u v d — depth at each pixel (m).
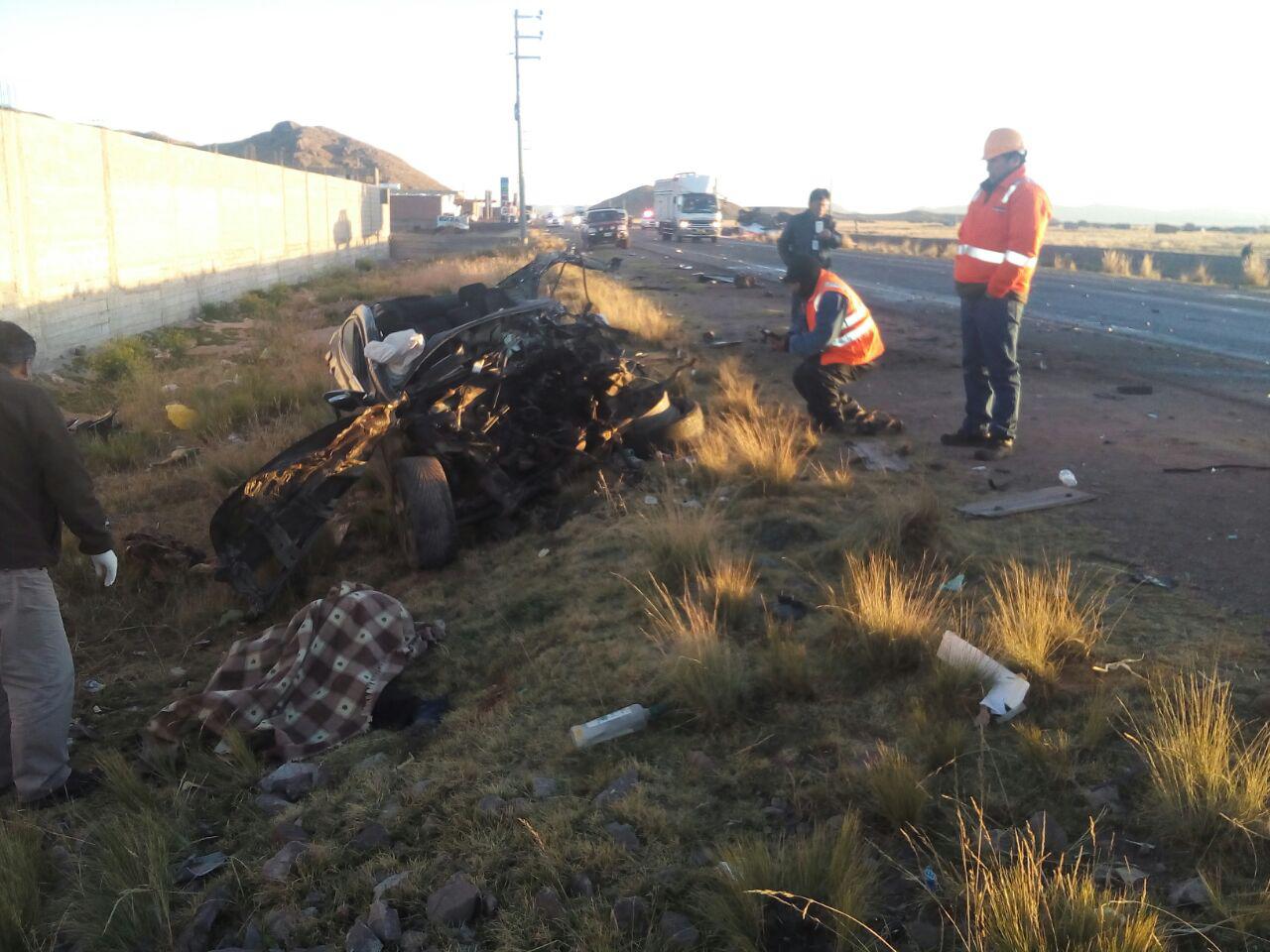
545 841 3.05
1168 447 6.78
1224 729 2.92
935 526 4.91
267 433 8.99
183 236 19.78
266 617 5.73
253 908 3.05
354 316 7.48
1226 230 82.69
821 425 7.49
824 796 3.10
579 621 4.71
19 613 3.73
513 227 88.50
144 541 6.38
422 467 5.86
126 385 12.78
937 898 2.61
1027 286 6.58
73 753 4.35
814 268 7.21
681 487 6.47
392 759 3.83
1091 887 2.42
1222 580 4.40
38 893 3.23
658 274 23.97
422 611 5.30
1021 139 6.47
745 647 4.12
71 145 14.61
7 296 12.68
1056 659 3.66
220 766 3.92
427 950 2.71
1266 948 2.31
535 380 6.77
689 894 2.77
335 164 185.12
